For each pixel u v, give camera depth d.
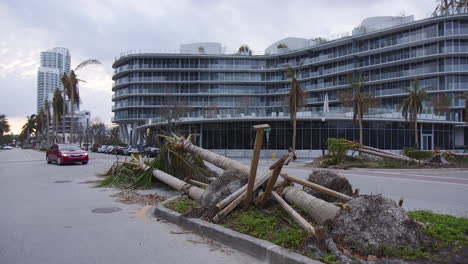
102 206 8.62
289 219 5.93
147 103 75.25
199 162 11.65
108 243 5.56
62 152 23.95
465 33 54.25
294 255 4.39
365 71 63.78
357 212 4.96
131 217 7.40
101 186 12.20
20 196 10.17
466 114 46.00
